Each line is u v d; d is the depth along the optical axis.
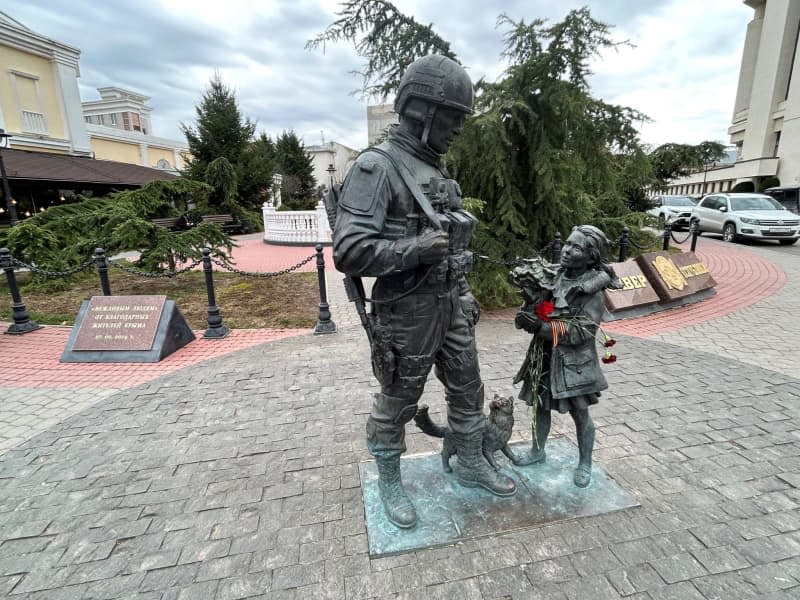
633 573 2.31
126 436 3.90
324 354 5.90
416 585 2.29
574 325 2.58
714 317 7.25
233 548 2.59
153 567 2.47
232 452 3.62
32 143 20.00
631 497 2.82
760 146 32.06
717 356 5.46
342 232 2.09
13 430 4.17
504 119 7.25
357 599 2.22
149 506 2.98
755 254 13.16
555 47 6.78
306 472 3.33
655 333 6.52
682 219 18.53
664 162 18.05
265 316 8.12
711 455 3.37
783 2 29.80
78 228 10.59
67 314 8.41
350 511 2.88
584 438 2.87
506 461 3.19
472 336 2.65
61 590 2.34
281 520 2.81
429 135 2.27
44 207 19.06
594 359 2.73
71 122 21.61
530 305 2.72
